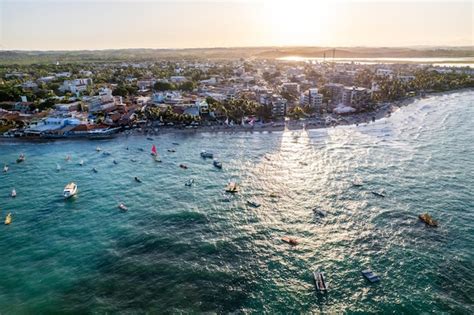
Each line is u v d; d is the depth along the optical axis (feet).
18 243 292.40
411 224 309.63
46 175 440.45
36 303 223.71
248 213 338.54
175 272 253.24
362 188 387.14
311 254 272.31
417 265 255.09
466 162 464.65
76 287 238.68
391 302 221.05
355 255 269.44
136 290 235.40
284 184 405.59
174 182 416.46
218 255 272.92
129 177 433.89
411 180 406.21
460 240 285.02
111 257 271.69
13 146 564.71
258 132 648.38
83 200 370.94
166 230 309.83
